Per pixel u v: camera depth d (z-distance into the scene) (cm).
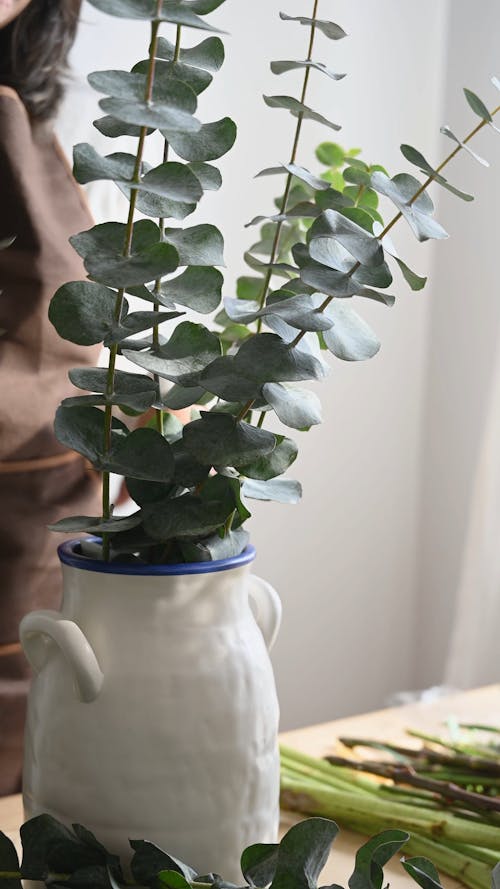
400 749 140
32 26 156
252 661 102
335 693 308
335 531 299
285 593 292
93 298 95
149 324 93
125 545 100
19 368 154
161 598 99
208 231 99
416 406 312
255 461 102
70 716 99
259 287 120
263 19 253
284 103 103
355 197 114
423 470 317
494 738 150
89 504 162
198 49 96
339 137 273
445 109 295
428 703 163
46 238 154
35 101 157
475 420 300
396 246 300
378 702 318
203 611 100
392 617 317
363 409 300
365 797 128
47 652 102
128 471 97
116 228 93
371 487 306
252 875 97
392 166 288
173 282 100
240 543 106
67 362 159
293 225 120
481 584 266
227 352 119
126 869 100
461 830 122
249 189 258
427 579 319
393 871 122
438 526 314
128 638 99
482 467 266
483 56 286
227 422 97
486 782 133
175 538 102
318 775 138
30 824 98
